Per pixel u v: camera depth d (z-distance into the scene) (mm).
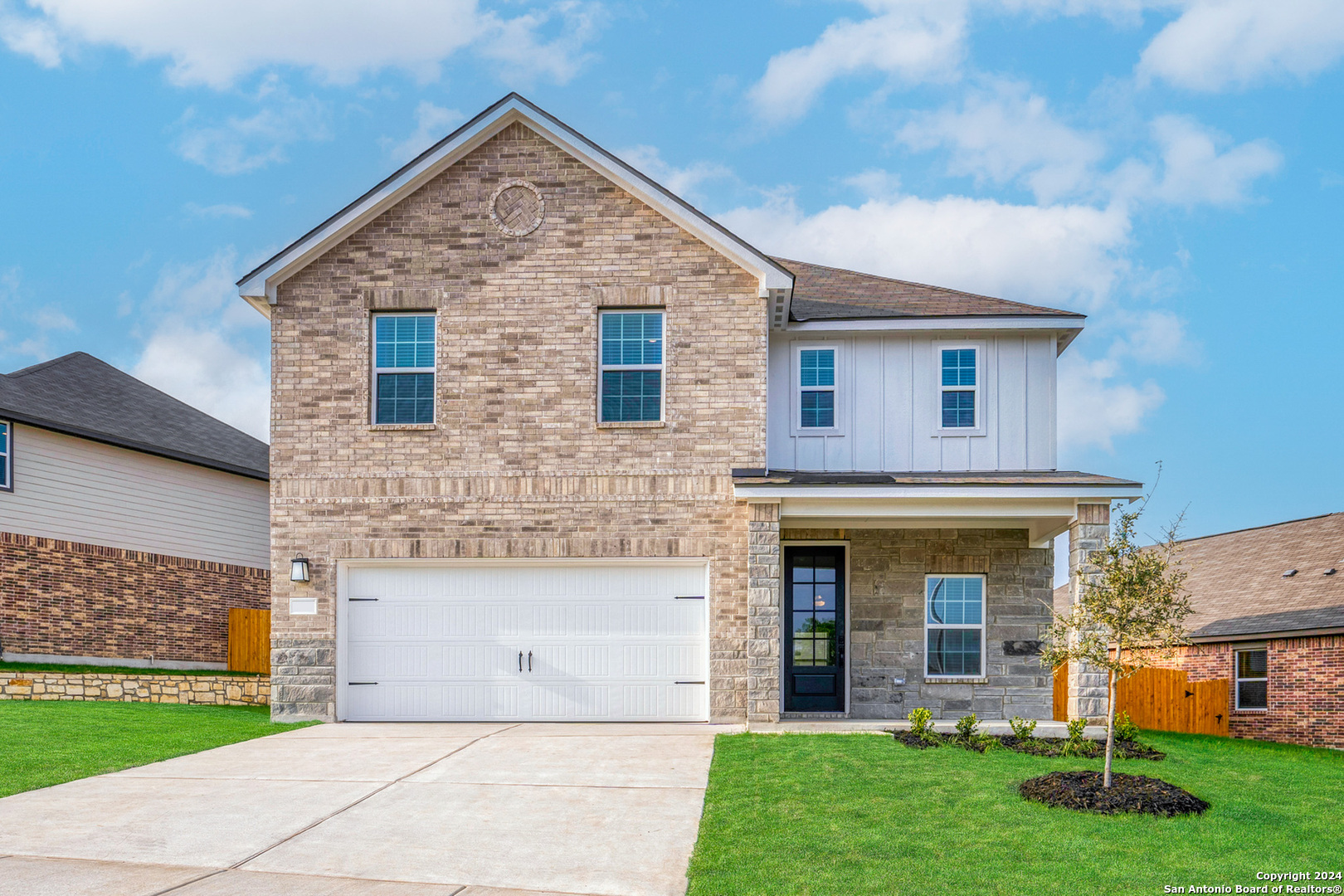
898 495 14039
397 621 15484
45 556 20094
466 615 15453
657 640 15289
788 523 15625
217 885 7645
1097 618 10422
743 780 10750
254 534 25312
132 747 12844
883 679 16391
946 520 15453
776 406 16859
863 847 8477
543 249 15578
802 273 19906
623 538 15180
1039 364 16891
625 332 15523
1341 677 19172
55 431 20312
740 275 15430
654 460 15242
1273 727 20453
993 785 10469
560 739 13453
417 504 15359
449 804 10055
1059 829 8984
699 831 9023
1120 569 10508
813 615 16656
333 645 15242
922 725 13297
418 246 15656
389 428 15422
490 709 15320
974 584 16578
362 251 15680
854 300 17719
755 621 14164
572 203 15625
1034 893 7504
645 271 15477
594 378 15383
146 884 7633
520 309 15516
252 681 19938
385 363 15648
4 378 21641
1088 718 13820
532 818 9555
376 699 15383
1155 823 9203
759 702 14039
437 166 15633
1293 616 20656
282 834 9023
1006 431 16766
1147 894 7500
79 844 8656
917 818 9289
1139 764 11906
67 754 12242
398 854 8492
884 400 16844
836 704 16484
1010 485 14000
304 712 15172
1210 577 25484
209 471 24109
